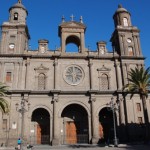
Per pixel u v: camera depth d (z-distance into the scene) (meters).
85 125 47.84
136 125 44.91
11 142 41.34
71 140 46.59
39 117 47.47
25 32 51.62
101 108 46.00
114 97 47.06
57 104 45.22
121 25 54.62
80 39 51.44
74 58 49.69
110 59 50.56
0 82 42.19
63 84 47.44
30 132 45.84
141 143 39.66
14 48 48.72
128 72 48.41
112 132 47.50
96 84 48.12
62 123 47.44
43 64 48.59
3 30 50.00
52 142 42.16
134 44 52.47
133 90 41.94
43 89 46.66
